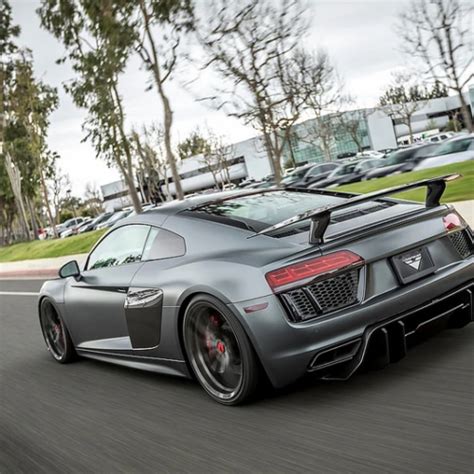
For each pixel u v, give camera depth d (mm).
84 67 18516
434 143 19500
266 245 3229
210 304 3250
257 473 2562
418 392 3115
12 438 3650
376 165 21734
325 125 42812
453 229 3512
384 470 2354
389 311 3092
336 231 3250
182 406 3590
